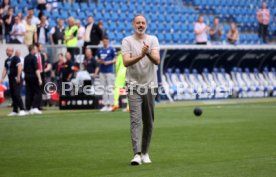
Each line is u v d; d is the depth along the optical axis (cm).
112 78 3712
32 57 3534
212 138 2275
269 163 1697
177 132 2478
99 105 3828
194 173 1557
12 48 3656
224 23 5775
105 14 5062
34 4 4738
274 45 5078
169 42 5234
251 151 1934
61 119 3119
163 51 4522
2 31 4153
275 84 5294
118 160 1803
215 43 5059
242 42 5600
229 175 1523
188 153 1914
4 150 2025
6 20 4166
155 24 5266
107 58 3684
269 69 5369
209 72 5031
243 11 5922
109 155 1903
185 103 4338
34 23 4144
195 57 4884
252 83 5166
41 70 3694
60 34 4134
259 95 5219
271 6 6162
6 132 2539
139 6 5309
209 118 3091
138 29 1730
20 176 1563
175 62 4847
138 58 1691
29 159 1838
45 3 4659
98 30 4128
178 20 5438
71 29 4134
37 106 3550
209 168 1630
